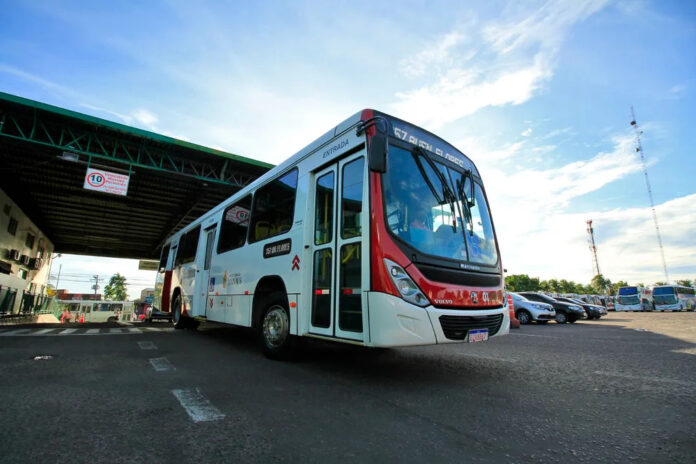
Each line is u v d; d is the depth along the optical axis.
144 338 7.81
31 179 19.77
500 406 3.36
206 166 18.56
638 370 4.99
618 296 39.25
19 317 23.59
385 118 4.55
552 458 2.33
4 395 3.41
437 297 4.00
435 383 4.18
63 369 4.53
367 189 4.19
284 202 5.84
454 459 2.29
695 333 10.89
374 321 3.77
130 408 3.13
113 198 22.47
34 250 29.38
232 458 2.26
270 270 5.77
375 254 3.90
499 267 5.17
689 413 3.20
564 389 3.97
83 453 2.29
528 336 9.83
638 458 2.34
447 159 5.27
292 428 2.75
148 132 15.82
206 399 3.41
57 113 14.26
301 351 5.31
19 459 2.19
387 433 2.69
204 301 8.37
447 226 4.68
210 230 8.93
